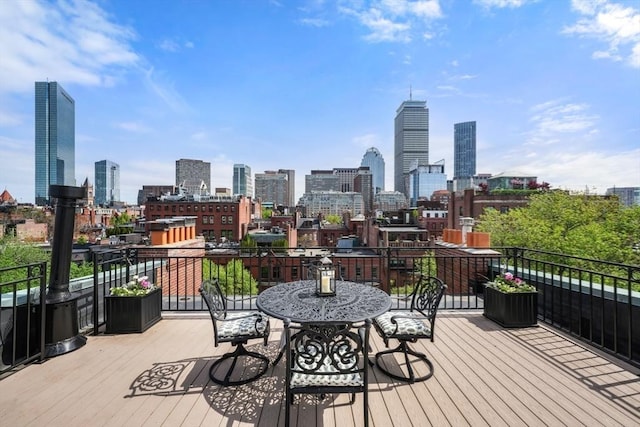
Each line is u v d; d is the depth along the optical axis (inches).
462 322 162.2
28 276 116.6
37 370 108.5
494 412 83.8
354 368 75.2
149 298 152.7
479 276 232.7
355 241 1852.9
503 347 129.9
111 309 144.6
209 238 1884.8
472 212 1259.8
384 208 4453.7
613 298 131.8
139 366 112.3
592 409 84.9
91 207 2431.1
